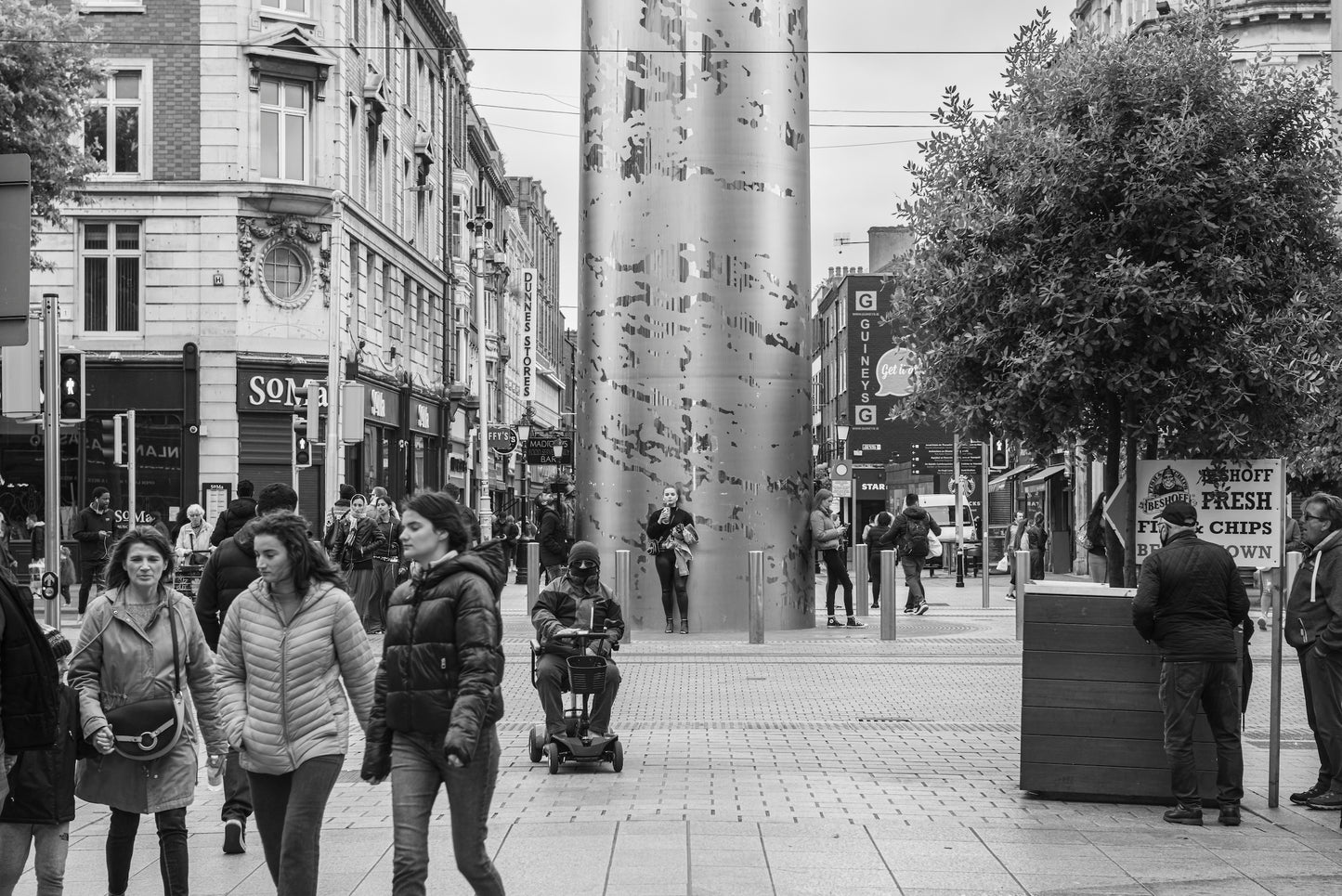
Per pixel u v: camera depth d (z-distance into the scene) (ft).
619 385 69.77
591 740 34.06
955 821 28.22
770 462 69.72
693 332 68.74
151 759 21.79
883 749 37.52
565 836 26.73
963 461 151.43
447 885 23.21
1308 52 121.19
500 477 223.92
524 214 333.01
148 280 111.65
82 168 87.81
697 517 69.00
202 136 112.37
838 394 205.57
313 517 116.98
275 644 20.77
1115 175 33.09
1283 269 34.22
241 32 113.29
